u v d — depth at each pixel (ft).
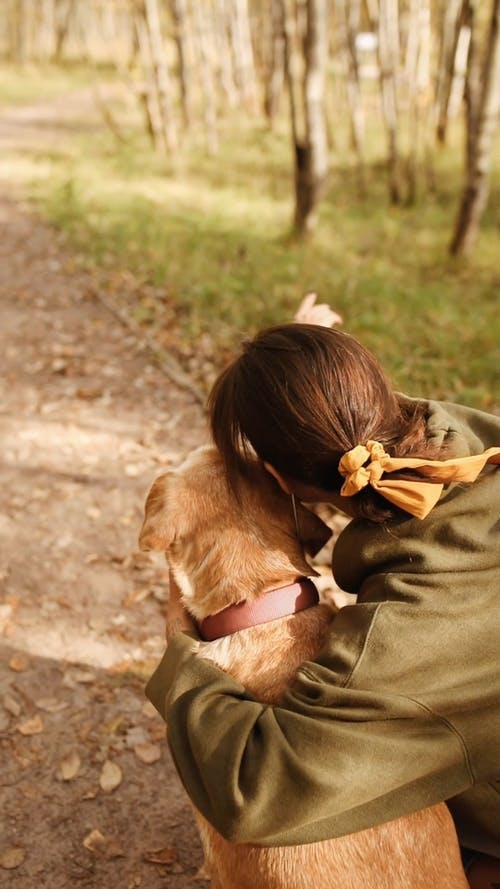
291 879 4.83
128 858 9.08
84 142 59.11
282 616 5.42
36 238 34.04
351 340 4.93
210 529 5.57
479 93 33.06
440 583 4.65
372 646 4.58
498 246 34.53
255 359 4.91
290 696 4.70
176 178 47.85
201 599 5.53
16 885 8.79
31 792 9.80
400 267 32.04
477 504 4.76
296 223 34.78
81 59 128.06
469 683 4.63
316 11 31.73
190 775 4.75
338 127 66.74
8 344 23.25
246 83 75.56
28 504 15.71
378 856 4.84
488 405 19.31
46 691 11.23
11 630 12.37
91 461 17.25
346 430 4.71
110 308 25.57
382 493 4.65
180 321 24.11
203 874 8.90
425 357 21.94
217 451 5.86
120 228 34.35
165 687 5.26
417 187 48.16
